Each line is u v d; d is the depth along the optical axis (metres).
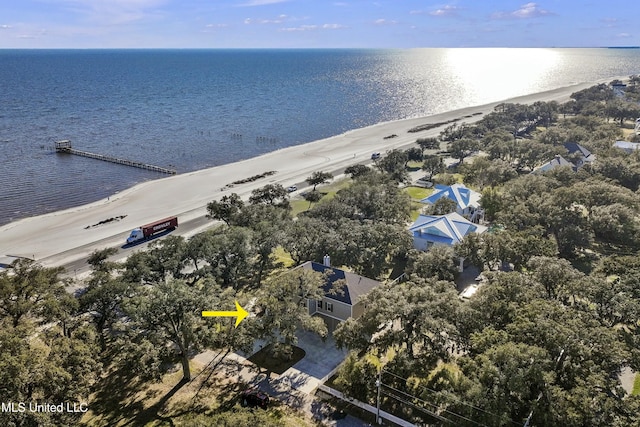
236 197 77.25
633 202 65.69
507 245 53.03
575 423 27.12
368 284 47.75
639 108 164.00
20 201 94.25
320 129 176.50
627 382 37.59
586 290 40.88
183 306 37.84
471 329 36.09
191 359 42.41
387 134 163.62
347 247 55.41
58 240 73.62
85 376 30.83
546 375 28.48
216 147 146.00
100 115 192.50
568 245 60.78
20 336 32.28
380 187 78.38
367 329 36.00
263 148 146.25
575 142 118.38
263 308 41.97
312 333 46.41
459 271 58.31
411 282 41.78
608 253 63.09
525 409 30.41
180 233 76.56
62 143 136.38
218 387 38.34
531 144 109.81
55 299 40.09
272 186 84.25
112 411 35.53
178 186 104.00
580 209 70.25
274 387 38.03
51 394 28.27
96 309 42.88
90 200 96.00
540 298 38.84
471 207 77.75
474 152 131.38
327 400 36.28
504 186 83.19
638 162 90.00
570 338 30.98
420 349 37.81
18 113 190.50
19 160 124.56
